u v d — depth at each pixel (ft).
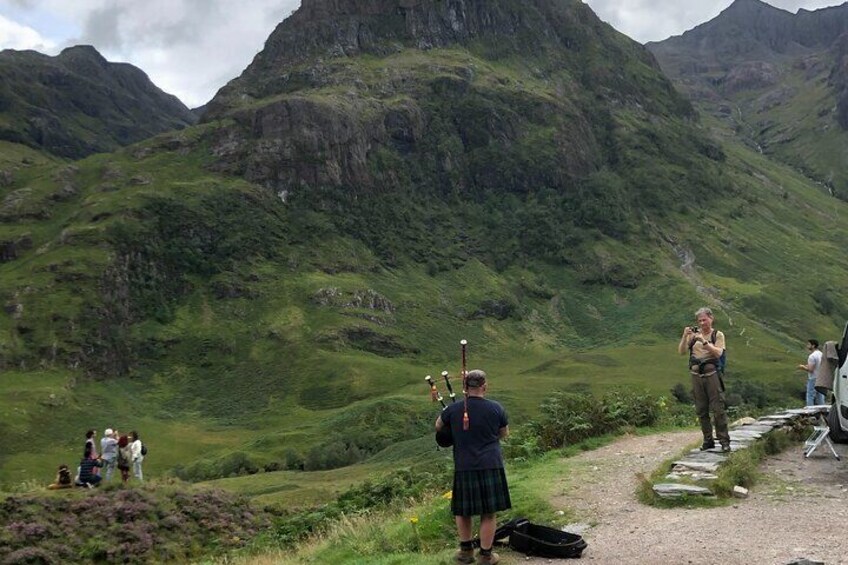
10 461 346.13
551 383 403.13
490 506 25.85
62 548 85.97
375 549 32.73
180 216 623.36
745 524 29.22
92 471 106.01
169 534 94.48
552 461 49.88
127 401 461.37
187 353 521.24
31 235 608.60
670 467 39.14
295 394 464.24
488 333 595.47
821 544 26.05
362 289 596.29
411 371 488.02
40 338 491.31
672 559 25.44
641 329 597.52
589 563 25.89
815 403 61.82
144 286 568.41
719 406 40.86
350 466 253.44
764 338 549.95
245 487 206.28
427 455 194.49
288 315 556.92
